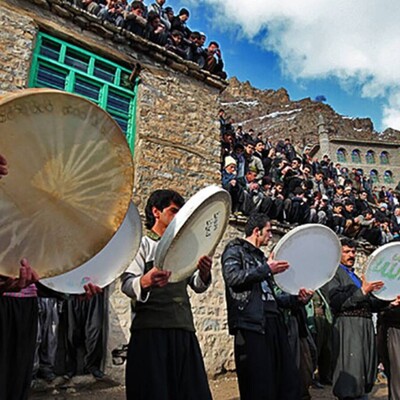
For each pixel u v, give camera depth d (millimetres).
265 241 3234
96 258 2162
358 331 3332
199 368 2162
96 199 1713
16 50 5629
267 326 2812
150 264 2271
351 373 3213
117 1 6988
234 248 3012
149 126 6613
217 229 2227
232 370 6094
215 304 6246
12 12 5734
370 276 3434
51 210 1604
